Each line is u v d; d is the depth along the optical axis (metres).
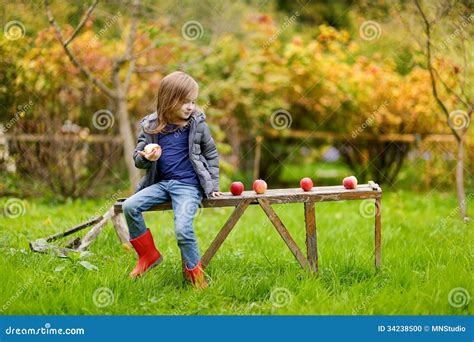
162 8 11.62
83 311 5.64
